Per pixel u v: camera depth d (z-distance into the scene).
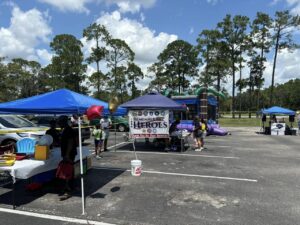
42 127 13.26
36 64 55.81
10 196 6.72
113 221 5.35
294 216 5.59
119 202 6.34
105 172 9.06
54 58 39.72
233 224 5.21
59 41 39.72
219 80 45.78
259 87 51.91
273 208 6.00
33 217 5.52
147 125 13.49
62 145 6.68
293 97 107.81
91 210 5.87
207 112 24.45
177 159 11.36
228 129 28.98
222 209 5.94
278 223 5.27
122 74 36.91
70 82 39.66
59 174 6.68
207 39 44.84
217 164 10.39
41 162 6.53
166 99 13.83
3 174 7.83
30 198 6.58
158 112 13.41
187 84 51.34
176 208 5.99
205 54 45.25
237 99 98.25
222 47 45.56
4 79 43.12
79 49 40.44
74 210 5.86
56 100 6.66
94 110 6.19
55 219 5.43
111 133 23.23
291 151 13.61
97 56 35.72
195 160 11.16
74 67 39.50
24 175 6.07
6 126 12.20
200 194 6.89
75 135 6.82
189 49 50.47
